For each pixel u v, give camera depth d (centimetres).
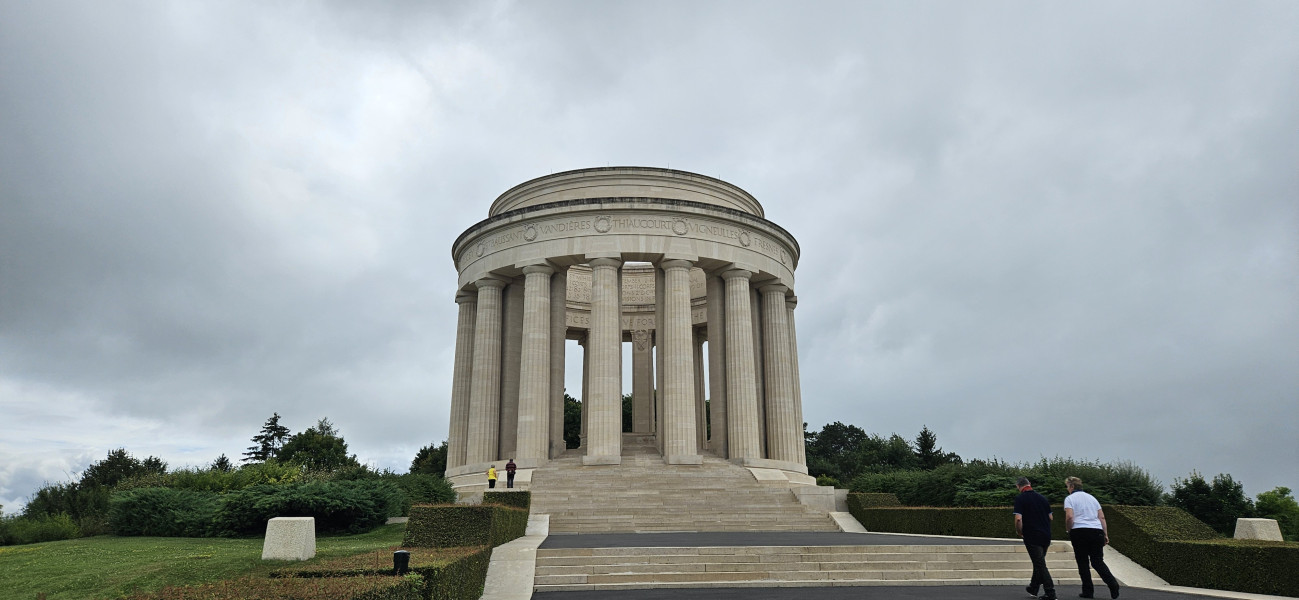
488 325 4644
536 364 4297
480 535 2041
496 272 4666
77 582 1570
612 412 4181
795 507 3400
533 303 4384
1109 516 2277
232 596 940
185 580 1573
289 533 1781
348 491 2781
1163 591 1811
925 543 2277
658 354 4619
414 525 2070
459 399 4844
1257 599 1641
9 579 1638
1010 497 3027
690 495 3516
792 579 1936
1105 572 1587
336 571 1228
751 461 4281
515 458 4241
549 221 4478
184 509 2886
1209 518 3027
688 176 4772
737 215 4547
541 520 2936
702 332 5928
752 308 4975
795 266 5325
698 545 2158
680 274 4388
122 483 3644
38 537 2816
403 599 1048
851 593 1727
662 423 4394
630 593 1752
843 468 8519
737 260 4538
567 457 4547
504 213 4566
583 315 6062
